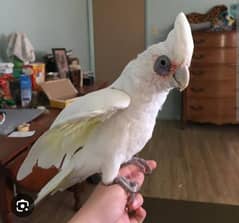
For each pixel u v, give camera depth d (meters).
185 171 2.85
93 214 0.65
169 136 3.78
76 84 2.70
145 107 0.57
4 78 2.00
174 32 0.55
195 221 1.12
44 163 0.62
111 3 4.30
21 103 2.00
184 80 0.55
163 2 4.20
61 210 2.21
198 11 4.15
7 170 1.22
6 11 2.38
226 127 4.08
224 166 2.95
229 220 1.14
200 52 3.81
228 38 3.72
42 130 1.52
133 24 4.33
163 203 1.25
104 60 4.47
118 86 0.59
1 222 1.33
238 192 2.48
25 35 2.44
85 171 0.61
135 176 0.71
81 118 0.53
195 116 4.02
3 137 1.43
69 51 3.32
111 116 0.57
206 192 2.49
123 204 0.67
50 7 3.16
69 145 0.60
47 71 2.70
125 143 0.58
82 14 4.15
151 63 0.56
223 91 3.88
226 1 4.06
